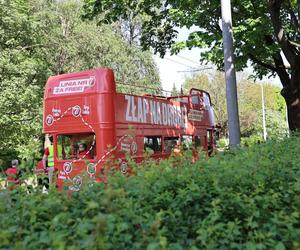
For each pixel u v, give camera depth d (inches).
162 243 123.4
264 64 802.2
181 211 173.2
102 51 1494.8
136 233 145.9
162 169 217.9
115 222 144.1
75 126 500.7
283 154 272.2
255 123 2561.5
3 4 1034.7
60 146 509.7
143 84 1561.3
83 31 1456.7
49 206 162.1
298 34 731.4
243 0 744.3
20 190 183.9
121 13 782.5
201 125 751.7
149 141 566.3
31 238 136.1
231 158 256.1
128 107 523.5
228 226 150.5
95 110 490.9
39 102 1035.9
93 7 768.3
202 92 779.4
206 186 191.0
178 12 767.7
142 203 176.4
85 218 146.7
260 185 189.6
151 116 573.9
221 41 748.0
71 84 510.0
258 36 713.6
